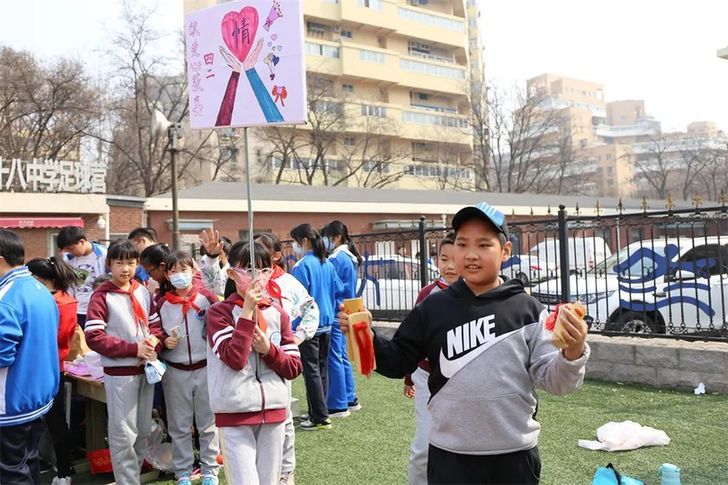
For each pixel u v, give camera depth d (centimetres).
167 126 1193
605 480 293
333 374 529
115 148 3075
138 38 2825
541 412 507
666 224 613
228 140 3447
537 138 4384
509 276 783
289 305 364
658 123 9938
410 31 5241
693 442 418
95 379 406
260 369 294
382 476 385
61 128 2673
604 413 498
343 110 3950
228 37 328
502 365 197
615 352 612
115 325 362
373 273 942
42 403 304
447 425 200
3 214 1628
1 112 2547
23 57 2523
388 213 2517
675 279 654
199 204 2075
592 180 6944
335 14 4900
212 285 478
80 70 2600
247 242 344
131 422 360
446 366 203
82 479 411
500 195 3016
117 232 1914
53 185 1709
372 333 208
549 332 190
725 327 576
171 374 375
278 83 314
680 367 568
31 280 309
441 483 201
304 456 427
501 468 196
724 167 4925
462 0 5784
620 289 679
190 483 377
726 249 701
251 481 279
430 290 339
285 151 3553
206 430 380
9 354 288
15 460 296
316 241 512
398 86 5131
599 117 10388
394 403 576
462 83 5284
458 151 4850
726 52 834
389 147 4619
